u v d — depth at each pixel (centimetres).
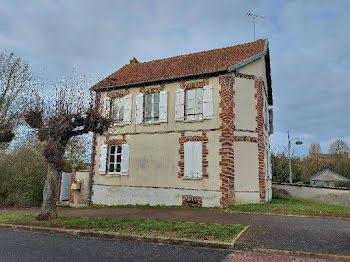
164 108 1452
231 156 1269
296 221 896
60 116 995
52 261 538
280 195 1747
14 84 1886
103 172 1550
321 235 707
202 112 1365
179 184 1346
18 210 1456
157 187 1397
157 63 1783
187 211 1177
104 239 745
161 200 1375
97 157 1602
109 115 1247
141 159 1468
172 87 1466
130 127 1539
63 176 1709
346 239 668
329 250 584
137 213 1155
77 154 2384
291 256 570
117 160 1561
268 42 1560
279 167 2991
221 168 1265
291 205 1245
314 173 5125
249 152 1305
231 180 1252
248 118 1337
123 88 1612
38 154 1778
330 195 1535
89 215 1127
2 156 1733
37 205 1680
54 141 1002
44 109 1034
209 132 1322
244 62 1345
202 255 581
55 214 1007
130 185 1469
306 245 620
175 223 877
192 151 1342
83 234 795
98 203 1535
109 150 1591
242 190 1262
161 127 1450
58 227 859
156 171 1415
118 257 565
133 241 718
